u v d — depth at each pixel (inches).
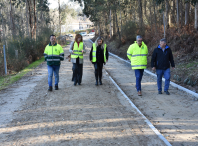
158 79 266.1
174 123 175.9
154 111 206.5
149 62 512.4
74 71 293.3
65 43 1609.3
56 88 273.9
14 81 332.2
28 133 149.1
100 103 219.0
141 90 290.2
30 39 689.0
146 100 243.6
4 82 325.1
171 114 197.2
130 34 877.8
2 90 274.1
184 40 473.7
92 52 290.7
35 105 211.6
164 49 255.3
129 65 542.6
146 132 150.5
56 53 261.7
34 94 252.5
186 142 142.7
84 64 529.7
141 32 830.5
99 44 286.8
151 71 440.5
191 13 650.2
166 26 661.3
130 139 140.0
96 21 1573.6
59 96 243.9
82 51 284.0
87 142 135.9
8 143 135.0
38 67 493.7
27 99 232.2
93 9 1462.8
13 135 146.3
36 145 132.2
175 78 338.0
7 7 1882.4
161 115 195.3
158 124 174.6
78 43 285.9
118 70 470.3
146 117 191.0
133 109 201.8
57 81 274.8
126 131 152.0
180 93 268.1
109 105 212.8
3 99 233.0
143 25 866.1
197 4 481.1
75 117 179.3
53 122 168.6
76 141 137.3
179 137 150.3
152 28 817.5
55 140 138.6
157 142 136.3
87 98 236.2
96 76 296.4
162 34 636.1
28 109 199.8
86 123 166.4
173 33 564.1
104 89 278.4
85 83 313.7
